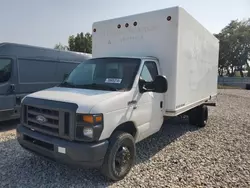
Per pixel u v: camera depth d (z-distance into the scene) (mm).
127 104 3898
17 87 8016
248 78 40906
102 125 3383
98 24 6047
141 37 5367
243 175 4152
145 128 4453
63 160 3377
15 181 3723
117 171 3756
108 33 5887
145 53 5324
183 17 5195
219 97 19547
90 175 3979
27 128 3893
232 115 10492
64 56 10078
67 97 3633
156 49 5172
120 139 3686
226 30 50500
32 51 8594
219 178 4016
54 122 3504
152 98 4617
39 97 3795
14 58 7906
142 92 4293
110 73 4477
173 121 8570
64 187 3574
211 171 4289
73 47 41031
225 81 40875
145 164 4523
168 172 4191
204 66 7418
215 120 9234
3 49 7578
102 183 3723
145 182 3793
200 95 7188
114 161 3662
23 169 4160
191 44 5926
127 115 3898
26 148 3932
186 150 5434
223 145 5898
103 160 3516
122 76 4332
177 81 5094
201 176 4070
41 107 3623
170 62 5027
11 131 7137
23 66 8242
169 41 5004
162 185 3703
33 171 4090
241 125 8375
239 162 4766
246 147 5773
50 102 3562
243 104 14961
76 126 3312
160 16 5082
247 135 6965
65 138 3387
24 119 3934
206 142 6137
